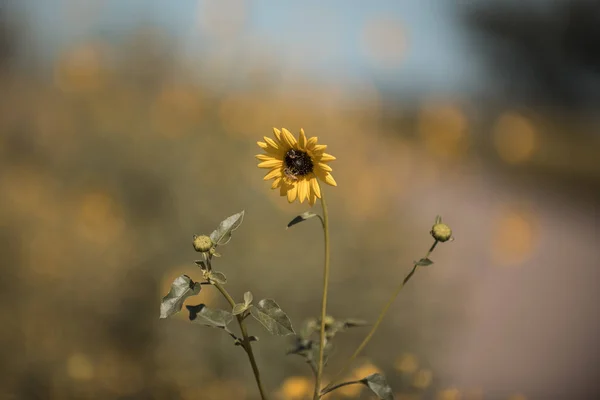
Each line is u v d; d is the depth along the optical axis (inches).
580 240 183.8
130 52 161.8
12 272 95.4
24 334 88.2
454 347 109.5
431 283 110.3
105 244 102.3
